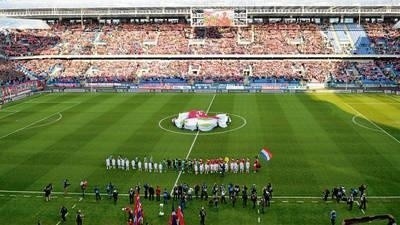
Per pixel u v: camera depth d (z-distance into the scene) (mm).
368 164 59312
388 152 63812
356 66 127000
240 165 57812
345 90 116125
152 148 67750
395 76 121562
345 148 66000
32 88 119562
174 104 100875
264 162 61031
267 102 102000
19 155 65500
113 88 123375
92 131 77500
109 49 138125
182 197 48562
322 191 51625
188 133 75625
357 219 30484
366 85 118688
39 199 51219
